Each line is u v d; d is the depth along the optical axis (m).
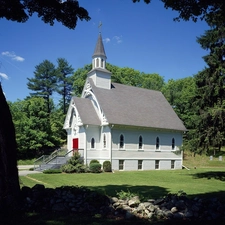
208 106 24.11
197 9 10.09
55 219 7.90
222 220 8.05
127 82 64.69
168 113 40.50
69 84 73.19
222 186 18.67
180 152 38.16
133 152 33.56
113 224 7.50
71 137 35.12
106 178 23.25
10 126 9.46
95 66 36.56
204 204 8.71
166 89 65.75
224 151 47.16
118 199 9.41
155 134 36.47
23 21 11.23
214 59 22.98
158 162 36.50
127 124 32.38
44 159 34.47
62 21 11.60
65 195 9.34
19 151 47.09
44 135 48.53
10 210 8.55
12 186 9.05
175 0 10.03
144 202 8.94
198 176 25.73
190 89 53.50
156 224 7.55
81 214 8.52
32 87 67.75
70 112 35.25
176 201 8.79
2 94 9.38
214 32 22.84
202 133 23.34
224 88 22.78
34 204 9.06
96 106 34.16
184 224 7.61
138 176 25.30
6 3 10.38
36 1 10.73
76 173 27.55
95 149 32.22
